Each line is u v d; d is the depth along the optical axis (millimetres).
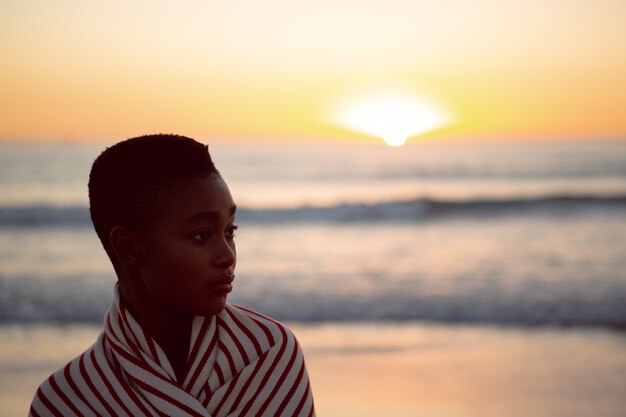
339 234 20062
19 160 59719
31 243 18969
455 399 7055
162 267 1284
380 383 7562
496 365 8242
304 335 9758
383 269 14609
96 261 16125
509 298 11758
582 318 10383
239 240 19203
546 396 7168
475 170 43656
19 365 8414
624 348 8883
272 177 44625
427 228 20703
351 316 10789
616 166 43625
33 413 1330
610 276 13375
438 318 10578
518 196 26484
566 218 21594
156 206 1280
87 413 1301
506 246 17250
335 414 6598
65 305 11672
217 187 1305
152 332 1351
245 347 1359
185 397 1285
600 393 7270
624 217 21406
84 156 65312
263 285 13078
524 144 77125
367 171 45812
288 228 21203
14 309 11406
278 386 1354
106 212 1326
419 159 54625
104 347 1354
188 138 1339
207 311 1297
